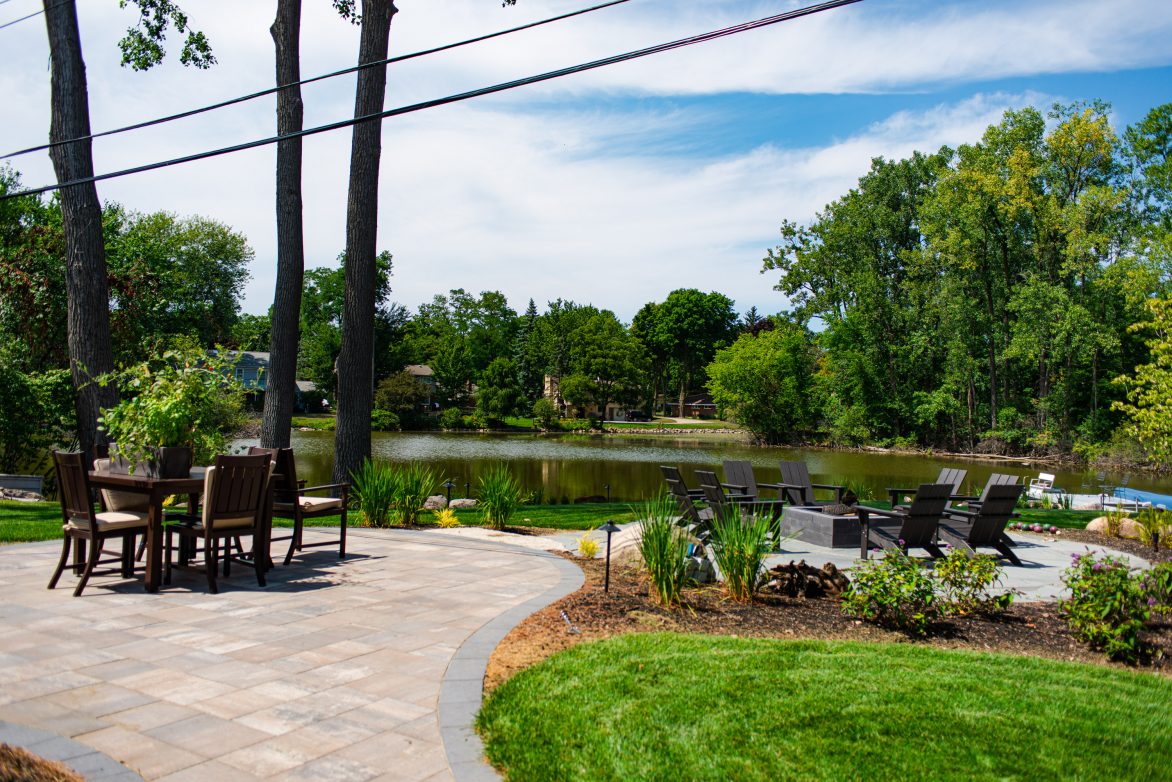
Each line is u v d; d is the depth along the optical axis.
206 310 43.81
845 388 52.16
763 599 6.48
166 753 3.29
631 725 3.73
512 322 97.81
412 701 4.00
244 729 3.58
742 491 11.22
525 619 5.60
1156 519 11.40
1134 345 42.66
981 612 6.38
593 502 18.89
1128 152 41.25
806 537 10.27
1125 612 5.35
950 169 44.06
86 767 3.10
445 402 80.31
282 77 13.80
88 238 12.96
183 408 6.75
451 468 29.30
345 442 13.83
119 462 6.63
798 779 3.26
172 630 5.12
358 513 12.30
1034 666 4.97
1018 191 40.28
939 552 8.46
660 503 7.81
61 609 5.57
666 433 64.94
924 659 4.98
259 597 6.14
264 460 6.52
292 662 4.55
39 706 3.73
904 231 50.88
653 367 92.56
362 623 5.44
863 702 4.14
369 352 14.04
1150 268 35.09
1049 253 41.03
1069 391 41.38
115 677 4.19
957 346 44.84
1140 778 3.40
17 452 15.70
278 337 13.89
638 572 7.36
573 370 81.06
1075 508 17.30
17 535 8.68
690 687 4.25
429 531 10.34
